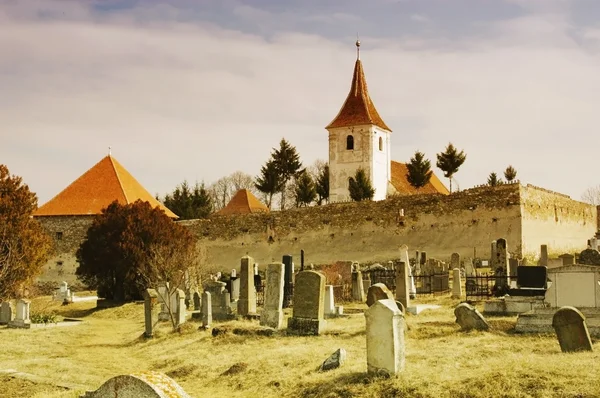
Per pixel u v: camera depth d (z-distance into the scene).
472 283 31.66
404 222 56.06
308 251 59.81
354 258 57.81
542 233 54.19
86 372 19.70
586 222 64.31
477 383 13.80
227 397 16.28
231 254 62.62
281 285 23.86
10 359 22.78
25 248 39.59
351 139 77.88
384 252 56.62
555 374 13.78
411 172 78.00
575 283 20.02
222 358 20.06
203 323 26.47
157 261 39.84
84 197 61.09
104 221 46.31
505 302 23.92
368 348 15.15
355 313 27.78
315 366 17.17
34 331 30.52
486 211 52.34
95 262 45.91
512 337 19.17
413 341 19.50
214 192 120.12
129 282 44.94
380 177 78.69
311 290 22.28
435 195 55.06
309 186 82.12
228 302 28.95
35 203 42.06
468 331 20.30
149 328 27.42
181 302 29.16
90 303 46.50
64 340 28.31
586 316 18.98
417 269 38.66
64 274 59.41
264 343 21.42
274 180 87.50
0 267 38.44
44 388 16.92
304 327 22.19
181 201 85.75
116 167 64.31
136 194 62.88
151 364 21.44
